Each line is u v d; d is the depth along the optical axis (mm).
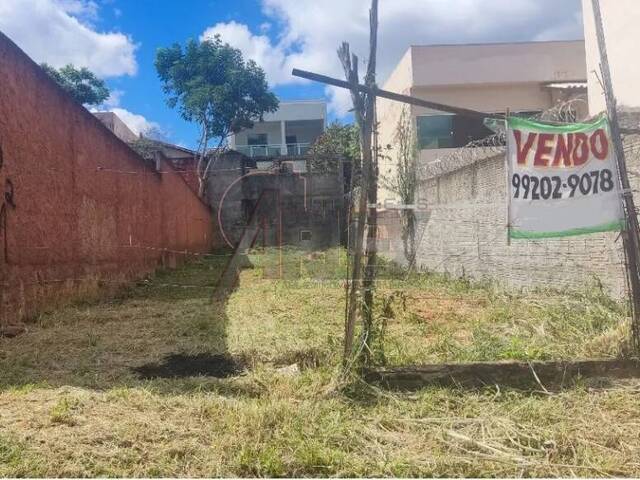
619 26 10578
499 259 11508
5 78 7645
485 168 11969
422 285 11836
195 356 5953
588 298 7844
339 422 3775
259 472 3121
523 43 19766
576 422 3811
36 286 8523
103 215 12094
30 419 3883
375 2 4586
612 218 4941
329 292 11078
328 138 22875
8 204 7652
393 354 5273
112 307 9742
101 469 3145
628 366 4781
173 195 20000
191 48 27453
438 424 3807
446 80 19688
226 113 27188
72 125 10312
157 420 3875
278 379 4734
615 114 4934
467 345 5945
